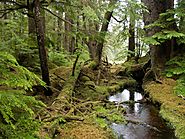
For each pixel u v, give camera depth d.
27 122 2.58
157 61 11.77
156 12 11.59
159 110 8.36
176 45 11.48
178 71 10.06
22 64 9.42
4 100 2.19
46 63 8.16
